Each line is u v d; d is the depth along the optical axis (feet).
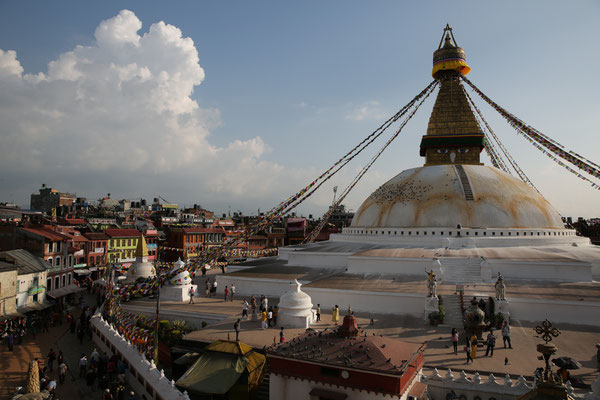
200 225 280.51
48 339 104.83
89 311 112.47
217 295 116.06
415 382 52.49
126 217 287.48
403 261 113.29
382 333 77.92
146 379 66.54
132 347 76.54
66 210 296.51
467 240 130.00
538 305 84.02
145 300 111.65
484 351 67.92
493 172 151.74
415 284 100.22
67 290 144.97
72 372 81.87
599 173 91.61
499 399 52.80
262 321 80.69
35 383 59.26
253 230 117.50
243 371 60.75
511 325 81.41
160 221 278.46
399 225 143.95
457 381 54.85
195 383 58.49
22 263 124.98
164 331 81.20
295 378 50.49
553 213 149.18
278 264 142.61
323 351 50.60
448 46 164.04
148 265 145.18
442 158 163.94
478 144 158.81
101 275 187.01
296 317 81.71
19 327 106.52
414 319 86.79
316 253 134.82
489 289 93.61
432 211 139.54
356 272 117.91
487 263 103.55
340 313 93.09
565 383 53.16
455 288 95.55
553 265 103.60
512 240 131.34
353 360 48.03
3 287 111.14
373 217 154.40
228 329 80.53
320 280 108.68
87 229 225.15
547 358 49.78
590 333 75.82
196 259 115.85
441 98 165.78
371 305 94.07
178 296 108.99
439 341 73.10
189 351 75.56
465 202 138.41
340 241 162.20
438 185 145.38
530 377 57.06
